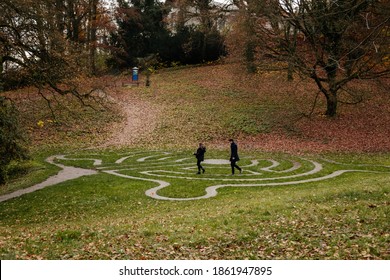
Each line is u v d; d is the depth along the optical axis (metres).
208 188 24.72
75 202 22.61
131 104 50.22
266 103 49.47
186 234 13.82
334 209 15.99
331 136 40.16
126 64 67.25
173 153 35.56
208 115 46.25
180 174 28.30
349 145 37.25
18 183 27.02
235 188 24.50
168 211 19.89
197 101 50.75
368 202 17.08
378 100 49.62
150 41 67.81
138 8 67.06
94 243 13.27
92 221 18.89
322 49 38.66
